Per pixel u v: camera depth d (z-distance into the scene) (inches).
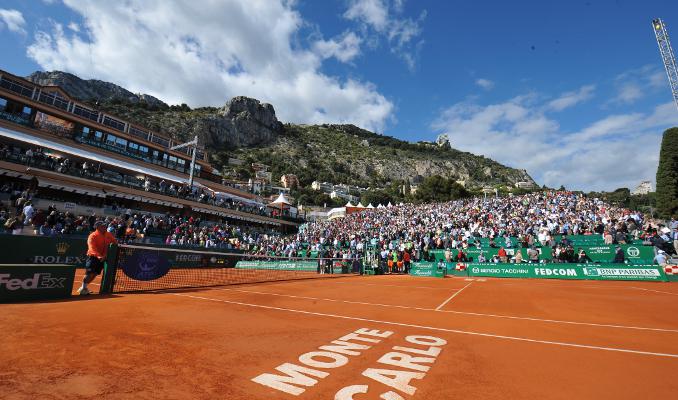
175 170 1807.3
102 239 349.1
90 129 1456.7
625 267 698.8
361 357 174.6
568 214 1195.9
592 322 281.3
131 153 1619.1
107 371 141.3
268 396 124.8
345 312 308.2
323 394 128.2
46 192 1092.5
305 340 204.2
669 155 1620.3
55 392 120.2
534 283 650.8
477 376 152.2
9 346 164.7
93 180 1183.6
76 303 285.7
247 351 177.9
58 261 589.6
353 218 2043.6
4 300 274.7
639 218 1052.5
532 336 229.9
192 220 1350.9
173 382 134.0
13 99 1229.7
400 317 290.7
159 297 347.6
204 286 486.3
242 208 1811.0
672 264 699.4
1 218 733.3
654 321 287.3
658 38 2246.6
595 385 143.9
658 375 156.6
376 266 945.5
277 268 981.2
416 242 1082.1
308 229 1951.3
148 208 1393.9
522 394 133.3
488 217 1325.0
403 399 126.1
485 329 249.8
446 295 455.8
